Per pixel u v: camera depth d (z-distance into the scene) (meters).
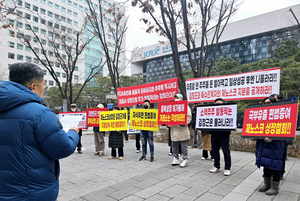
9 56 43.56
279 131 3.21
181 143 5.21
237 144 7.61
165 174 4.50
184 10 8.79
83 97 36.78
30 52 41.66
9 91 1.33
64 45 16.33
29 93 1.42
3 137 1.34
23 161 1.33
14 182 1.32
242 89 5.63
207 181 3.99
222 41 44.03
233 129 4.32
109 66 13.37
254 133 3.55
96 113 6.79
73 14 48.81
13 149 1.33
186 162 5.17
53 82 49.53
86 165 5.45
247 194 3.32
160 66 58.19
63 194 3.49
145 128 5.81
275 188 3.29
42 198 1.37
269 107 3.48
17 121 1.35
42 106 1.47
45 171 1.41
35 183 1.35
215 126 4.59
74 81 50.41
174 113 5.20
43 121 1.39
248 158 5.86
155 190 3.57
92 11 13.01
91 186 3.86
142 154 6.59
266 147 3.35
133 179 4.20
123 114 6.14
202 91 6.27
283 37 36.00
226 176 4.28
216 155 4.63
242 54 42.44
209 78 6.17
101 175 4.54
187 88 6.52
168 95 7.23
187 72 33.50
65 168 5.17
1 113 1.37
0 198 1.30
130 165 5.38
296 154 6.02
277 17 37.22
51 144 1.39
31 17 40.88
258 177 4.18
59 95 34.47
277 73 5.14
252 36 41.25
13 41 43.97
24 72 1.51
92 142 9.97
